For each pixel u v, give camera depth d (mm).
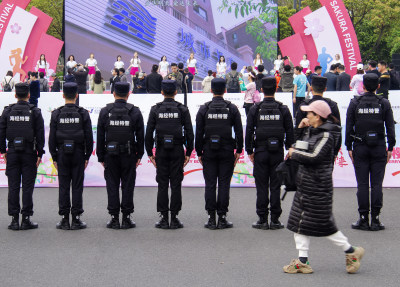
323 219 5902
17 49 23469
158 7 29125
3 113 8180
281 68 18422
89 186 11438
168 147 8039
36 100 11336
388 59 50719
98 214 9094
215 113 8133
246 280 5816
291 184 6055
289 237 7633
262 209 8141
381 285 5660
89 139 8188
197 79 29609
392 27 47906
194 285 5664
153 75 15844
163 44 29250
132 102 11406
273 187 8109
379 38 48219
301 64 22688
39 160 8266
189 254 6809
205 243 7324
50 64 23844
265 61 29719
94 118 11461
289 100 11344
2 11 23406
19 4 23469
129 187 8180
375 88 8141
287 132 8125
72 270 6172
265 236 7699
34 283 5738
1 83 21281
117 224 8172
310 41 23344
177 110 8172
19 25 23484
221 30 29781
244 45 29781
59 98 11562
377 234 7824
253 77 12422
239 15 29703
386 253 6855
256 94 12461
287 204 9820
